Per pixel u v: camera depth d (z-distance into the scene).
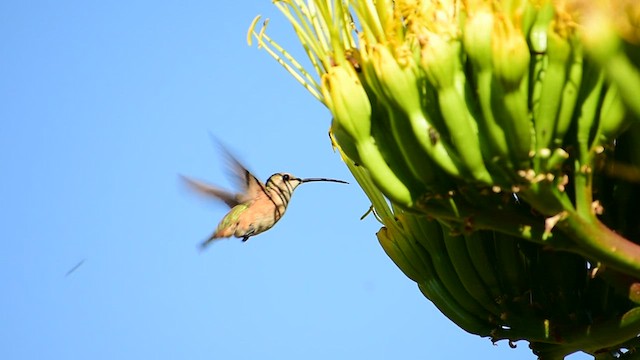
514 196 6.88
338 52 7.02
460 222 6.96
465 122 6.46
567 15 6.29
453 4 6.72
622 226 7.23
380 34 6.82
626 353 7.57
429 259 7.97
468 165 6.50
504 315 7.55
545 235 6.63
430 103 6.67
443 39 6.54
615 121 6.37
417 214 7.05
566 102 6.37
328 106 6.96
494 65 6.29
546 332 7.44
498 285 7.57
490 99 6.36
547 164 6.39
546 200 6.43
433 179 6.80
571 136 6.52
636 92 5.86
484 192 6.67
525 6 6.46
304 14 7.17
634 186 7.19
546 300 7.48
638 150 6.87
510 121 6.30
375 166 6.87
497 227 6.83
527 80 6.34
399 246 8.06
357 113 6.84
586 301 7.40
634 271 6.65
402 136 6.77
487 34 6.31
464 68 6.59
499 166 6.47
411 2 6.82
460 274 7.64
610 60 5.86
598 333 7.25
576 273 7.40
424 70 6.51
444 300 7.91
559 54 6.31
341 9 7.05
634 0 5.76
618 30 5.81
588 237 6.55
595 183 7.14
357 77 6.95
